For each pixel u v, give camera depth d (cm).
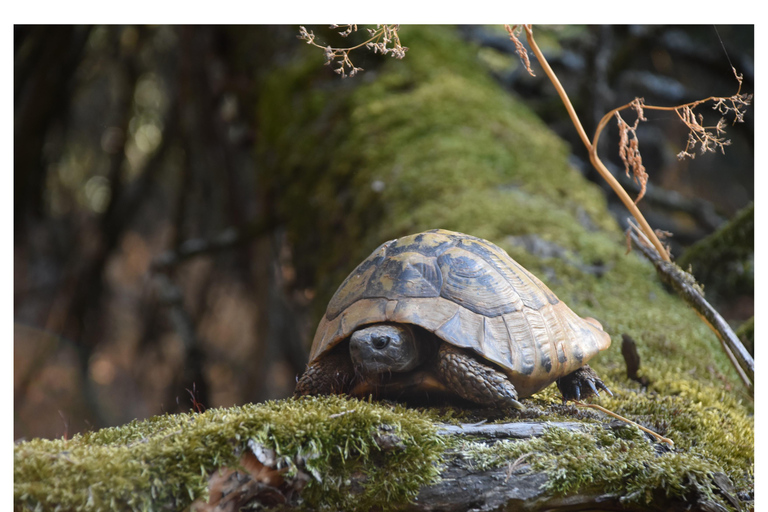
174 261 662
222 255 887
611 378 282
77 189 966
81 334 852
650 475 173
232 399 997
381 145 522
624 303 358
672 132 830
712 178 907
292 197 564
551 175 504
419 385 192
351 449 165
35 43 707
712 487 174
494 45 704
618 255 406
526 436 178
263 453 156
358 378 193
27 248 923
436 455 168
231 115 799
